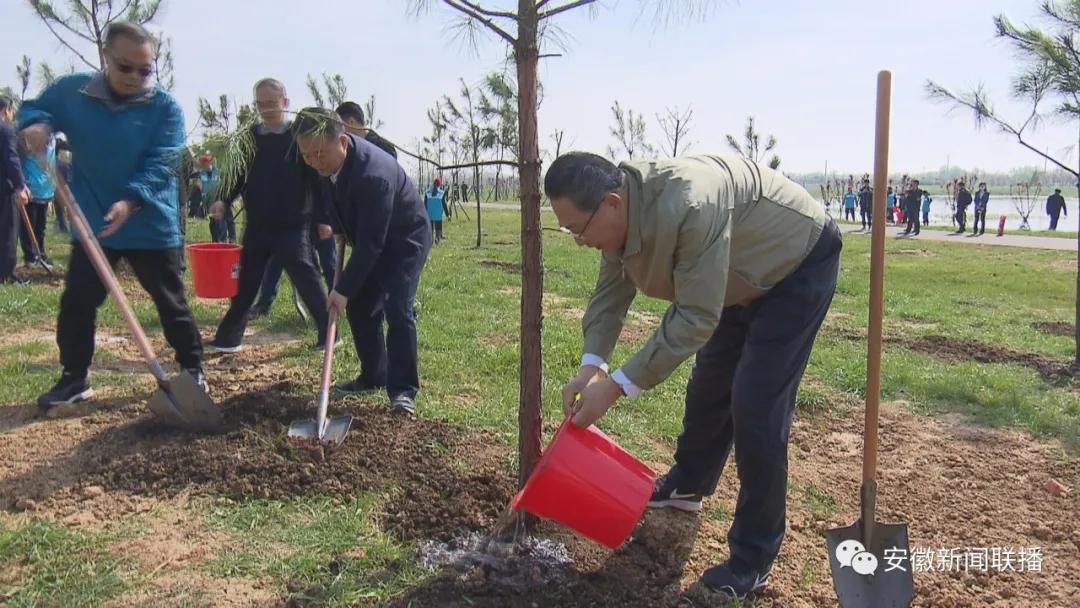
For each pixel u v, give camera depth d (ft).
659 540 10.55
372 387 16.03
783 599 9.39
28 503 10.46
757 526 9.29
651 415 15.62
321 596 8.75
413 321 15.12
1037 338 25.32
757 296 8.96
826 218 9.12
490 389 16.69
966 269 48.75
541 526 10.43
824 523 11.43
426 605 8.68
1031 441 15.23
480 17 8.73
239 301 18.80
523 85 8.92
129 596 8.62
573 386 8.89
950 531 11.41
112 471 11.43
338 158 13.46
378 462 12.01
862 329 25.67
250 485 11.10
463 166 9.23
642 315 27.04
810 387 17.79
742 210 8.49
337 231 16.85
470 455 12.69
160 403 12.65
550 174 7.82
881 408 16.99
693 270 7.92
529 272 9.46
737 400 8.93
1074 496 12.69
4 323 20.77
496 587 9.05
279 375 16.99
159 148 13.55
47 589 8.66
